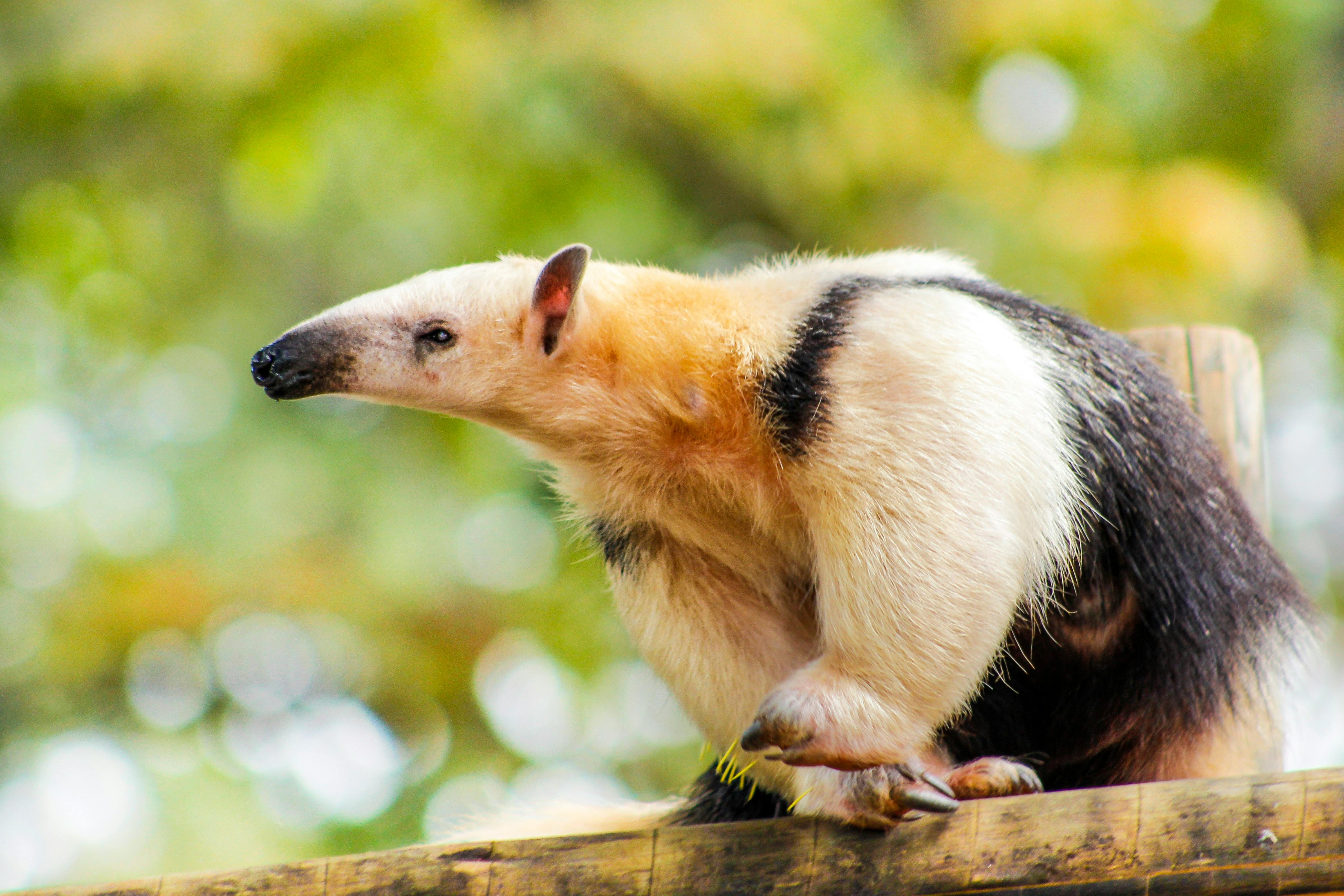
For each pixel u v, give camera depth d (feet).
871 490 16.49
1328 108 56.70
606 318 19.04
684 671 19.40
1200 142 55.36
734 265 54.95
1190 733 19.71
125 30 47.75
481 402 19.45
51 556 54.75
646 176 52.34
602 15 48.47
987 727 19.84
